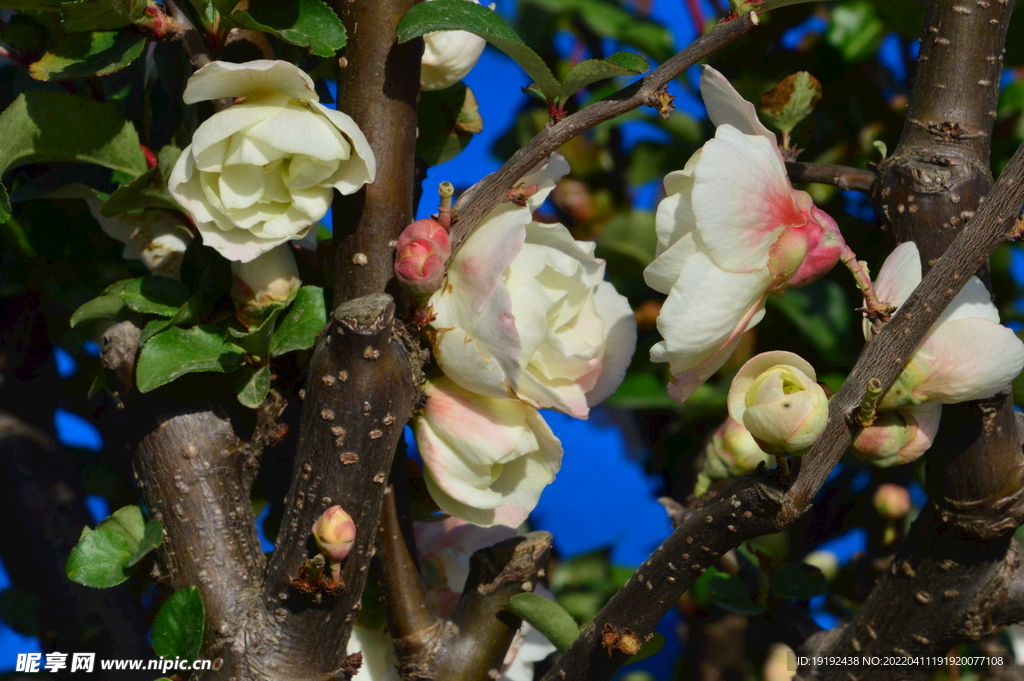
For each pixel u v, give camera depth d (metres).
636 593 0.88
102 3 0.86
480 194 0.87
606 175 1.18
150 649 0.96
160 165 0.89
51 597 0.96
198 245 0.90
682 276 0.85
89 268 0.96
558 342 0.87
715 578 0.97
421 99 0.95
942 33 0.90
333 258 0.88
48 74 0.88
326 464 0.86
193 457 0.89
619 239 1.08
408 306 0.86
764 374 0.85
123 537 0.89
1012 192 0.84
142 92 0.94
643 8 1.21
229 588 0.88
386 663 0.92
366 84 0.87
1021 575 0.91
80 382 1.01
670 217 0.87
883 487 1.00
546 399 0.87
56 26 0.92
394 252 0.87
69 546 0.96
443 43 0.91
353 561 0.86
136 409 0.89
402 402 0.86
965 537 0.90
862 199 1.05
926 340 0.86
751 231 0.86
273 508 0.94
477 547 0.95
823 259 0.86
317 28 0.87
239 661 0.87
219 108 0.87
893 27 1.04
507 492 0.89
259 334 0.88
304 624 0.87
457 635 0.91
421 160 0.95
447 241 0.86
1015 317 1.06
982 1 0.90
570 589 1.16
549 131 0.87
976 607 0.91
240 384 0.88
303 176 0.86
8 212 0.87
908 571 0.92
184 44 0.88
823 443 0.85
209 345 0.89
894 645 0.93
